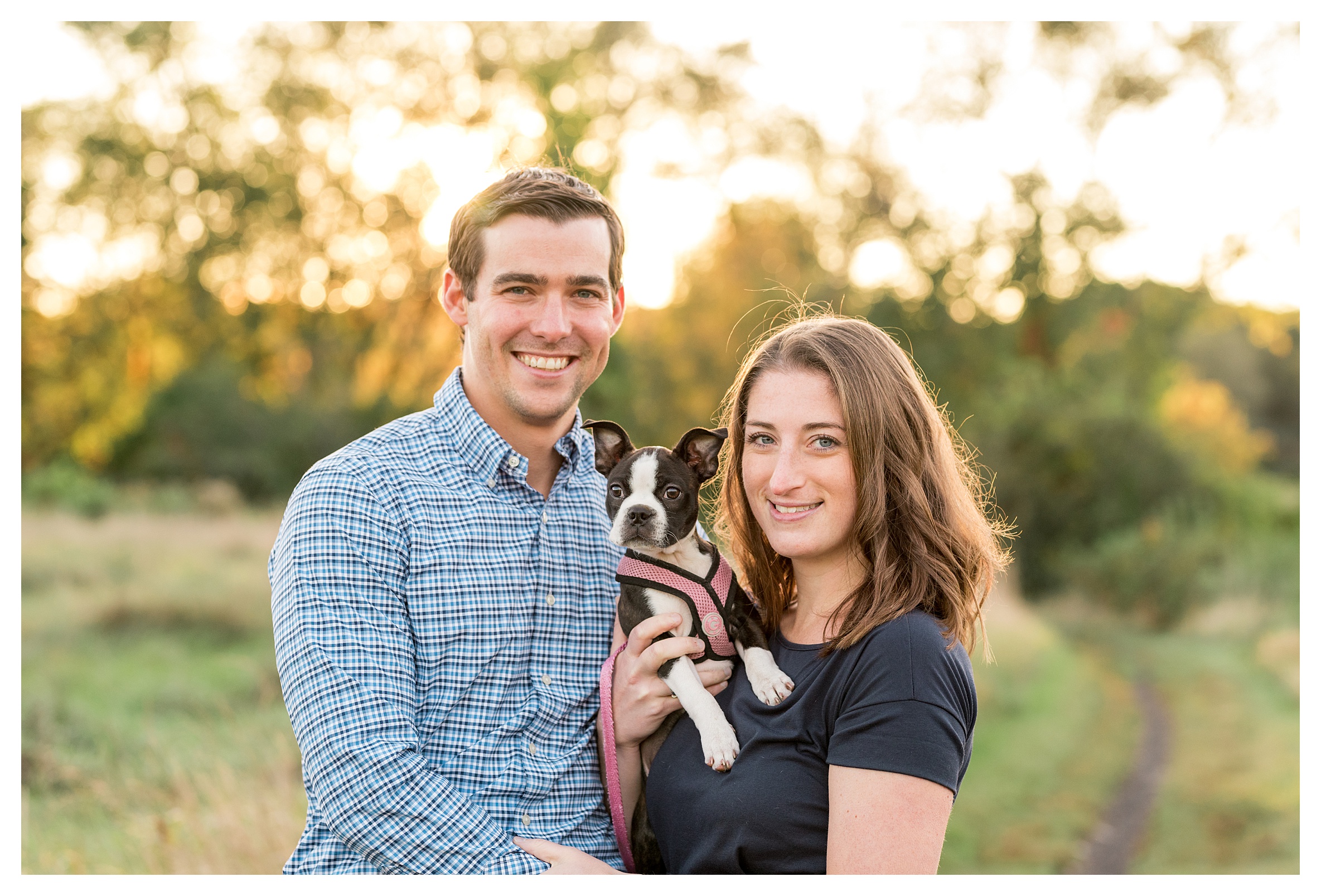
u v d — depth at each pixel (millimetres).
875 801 2615
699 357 28812
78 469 25297
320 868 2992
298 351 27875
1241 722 11867
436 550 3127
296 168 26953
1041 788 9562
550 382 3328
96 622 12211
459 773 3021
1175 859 7828
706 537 3686
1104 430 23250
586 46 27203
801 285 29688
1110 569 20688
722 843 2855
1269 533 22391
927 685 2689
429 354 27188
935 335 29969
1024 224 29984
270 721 8633
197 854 5625
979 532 3154
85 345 26734
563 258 3281
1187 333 31719
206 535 17688
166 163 26609
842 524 3008
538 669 3250
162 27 25547
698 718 3004
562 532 3434
